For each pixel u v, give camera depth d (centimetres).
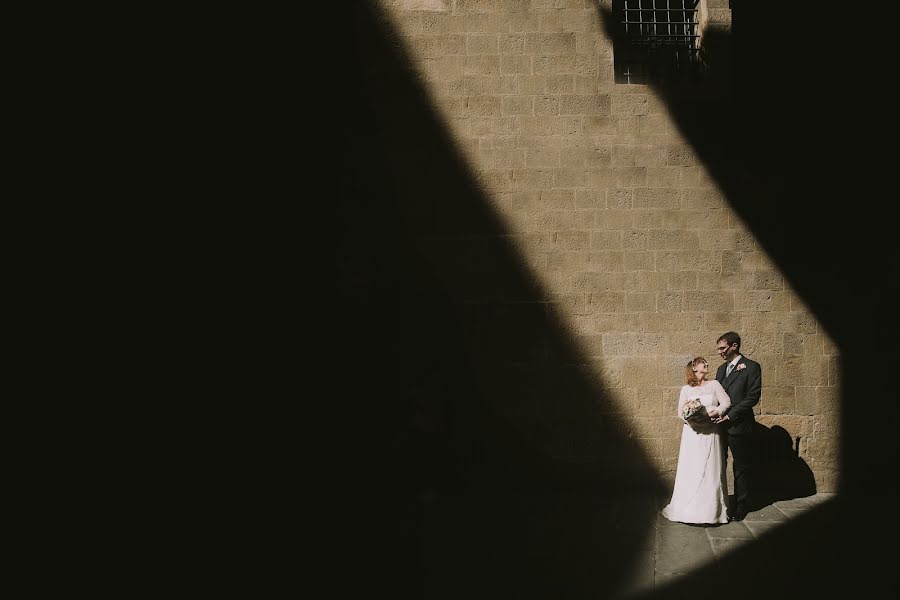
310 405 638
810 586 453
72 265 441
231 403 569
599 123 703
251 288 612
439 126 708
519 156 706
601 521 602
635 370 695
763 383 689
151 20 523
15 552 369
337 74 697
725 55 700
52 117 434
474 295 705
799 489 683
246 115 623
